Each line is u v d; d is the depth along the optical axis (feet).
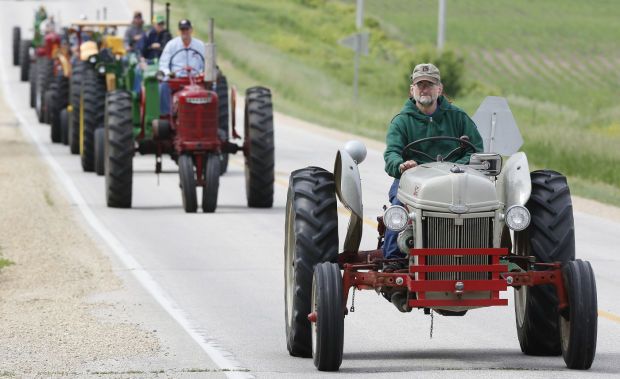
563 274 79.20
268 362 84.23
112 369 81.51
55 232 152.05
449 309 78.28
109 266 129.18
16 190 193.36
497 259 78.38
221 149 177.99
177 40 178.91
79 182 206.59
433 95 85.40
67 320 100.78
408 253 80.59
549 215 82.33
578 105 527.81
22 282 120.37
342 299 79.41
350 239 83.20
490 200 78.64
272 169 177.47
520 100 472.03
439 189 78.48
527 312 84.07
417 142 84.89
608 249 147.23
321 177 85.92
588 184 228.43
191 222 162.81
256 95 180.24
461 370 80.28
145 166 233.14
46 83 318.24
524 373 78.79
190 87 171.73
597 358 85.25
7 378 78.43
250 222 163.43
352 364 83.56
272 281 121.29
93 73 222.28
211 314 104.58
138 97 188.96
